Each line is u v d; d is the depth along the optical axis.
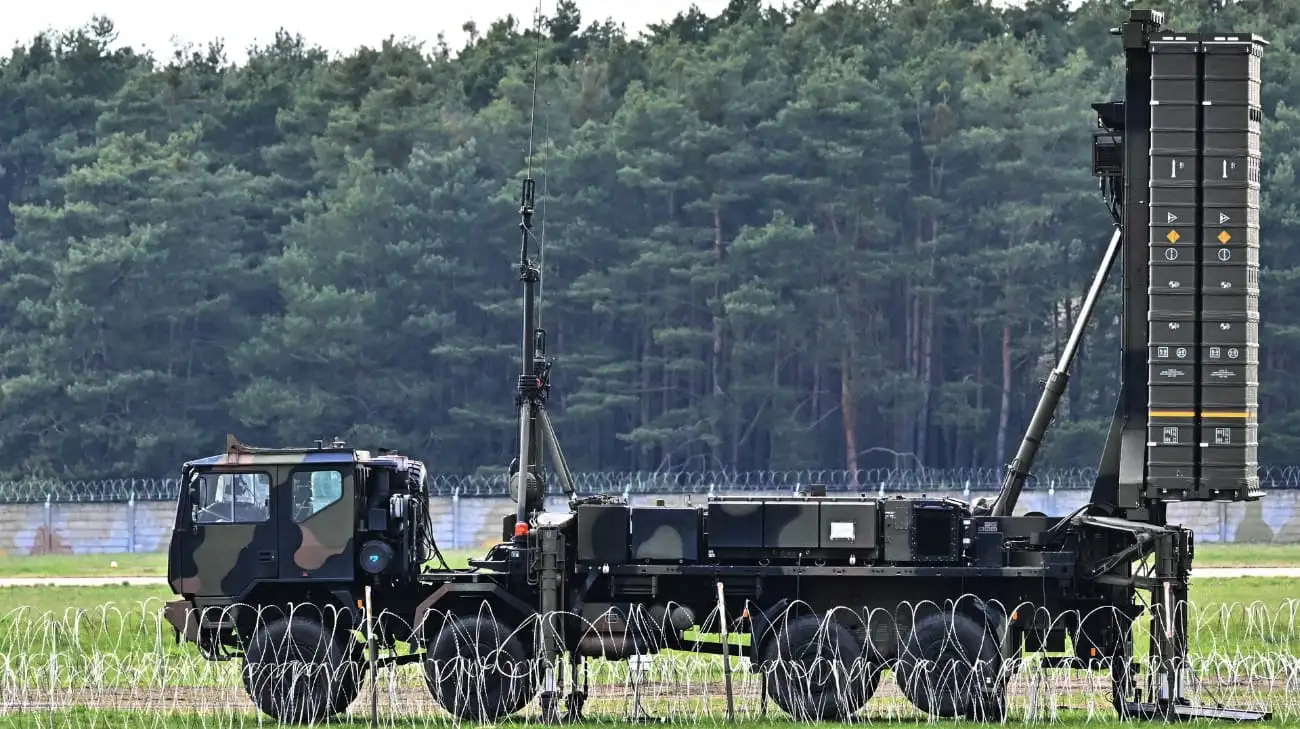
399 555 93.06
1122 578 89.31
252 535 92.06
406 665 102.56
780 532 90.31
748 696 97.62
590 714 91.69
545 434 99.56
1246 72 88.94
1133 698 91.88
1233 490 88.69
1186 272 89.06
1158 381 89.25
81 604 153.00
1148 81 90.38
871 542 90.06
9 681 96.62
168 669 94.94
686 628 92.50
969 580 92.62
